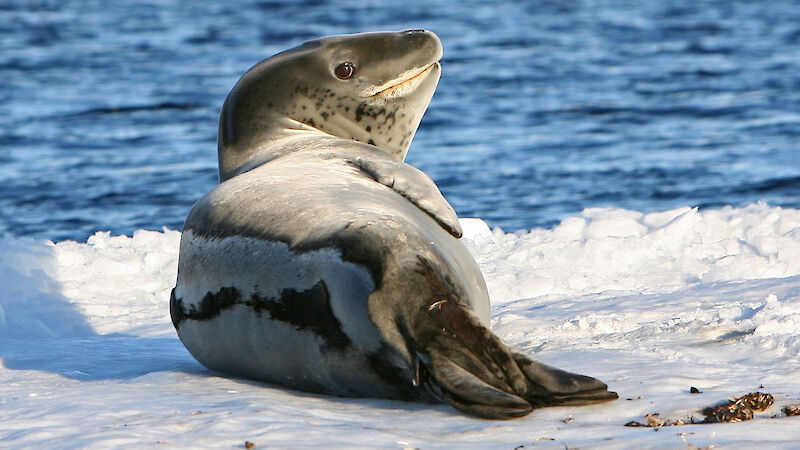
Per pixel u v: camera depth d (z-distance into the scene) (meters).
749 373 19.45
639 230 35.34
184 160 75.94
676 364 20.23
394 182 22.70
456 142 81.19
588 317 24.62
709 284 28.55
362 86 26.75
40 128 88.19
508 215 58.34
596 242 32.97
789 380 18.84
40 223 58.50
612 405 17.81
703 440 15.42
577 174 69.12
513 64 121.00
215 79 113.56
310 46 26.94
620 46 133.38
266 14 167.62
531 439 16.22
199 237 21.59
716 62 119.44
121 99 101.75
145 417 17.67
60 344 26.38
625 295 27.98
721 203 60.09
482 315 21.25
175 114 94.94
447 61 123.75
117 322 29.56
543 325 24.81
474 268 21.56
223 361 21.42
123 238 37.09
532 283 30.52
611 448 15.42
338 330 19.03
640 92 102.88
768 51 126.44
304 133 26.38
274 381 20.84
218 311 20.78
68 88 108.06
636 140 80.75
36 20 163.12
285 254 19.73
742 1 176.12
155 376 21.61
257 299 20.02
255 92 26.48
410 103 27.41
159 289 32.72
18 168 73.38
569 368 20.52
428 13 166.75
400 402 19.25
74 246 35.94
